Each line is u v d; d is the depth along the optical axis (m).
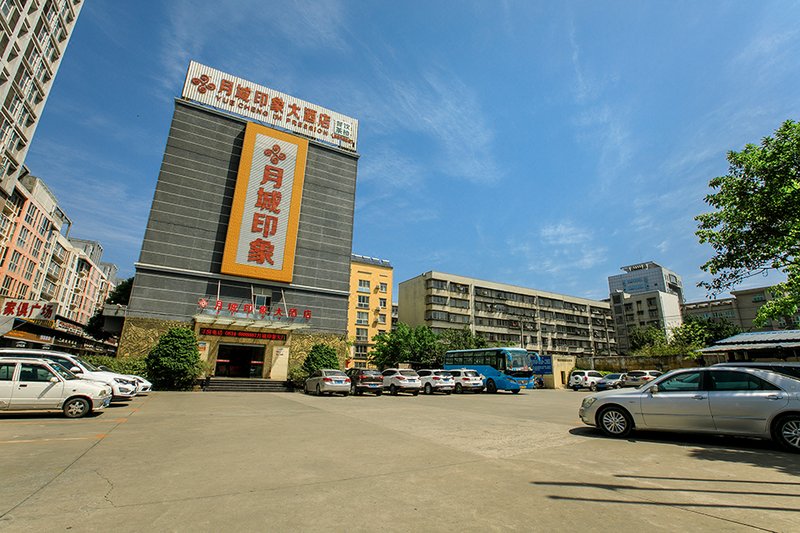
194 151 31.61
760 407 7.44
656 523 3.94
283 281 32.03
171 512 4.15
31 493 4.68
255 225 31.56
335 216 36.88
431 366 47.22
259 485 5.14
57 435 8.42
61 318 33.62
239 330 30.50
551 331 73.56
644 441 8.26
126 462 6.26
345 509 4.30
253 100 35.22
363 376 24.56
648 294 78.44
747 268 12.04
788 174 10.92
